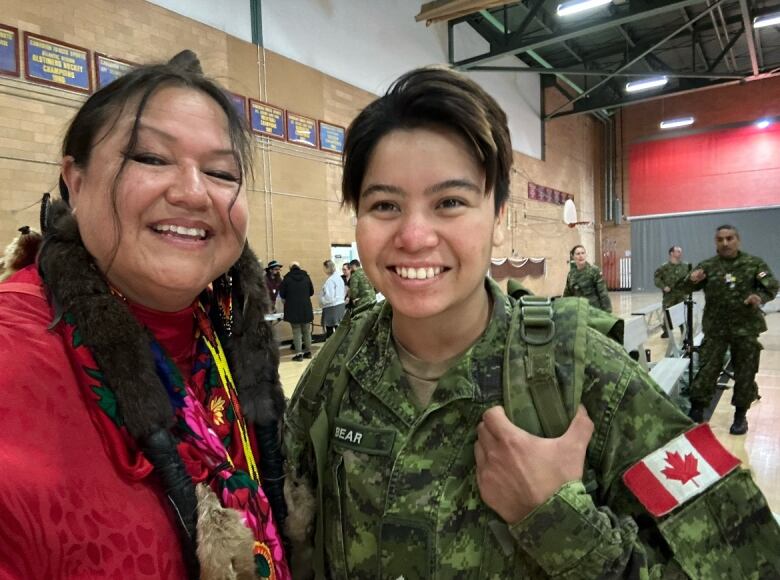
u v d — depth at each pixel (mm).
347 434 847
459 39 11898
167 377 790
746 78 12445
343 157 830
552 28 12297
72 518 594
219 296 978
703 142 17578
